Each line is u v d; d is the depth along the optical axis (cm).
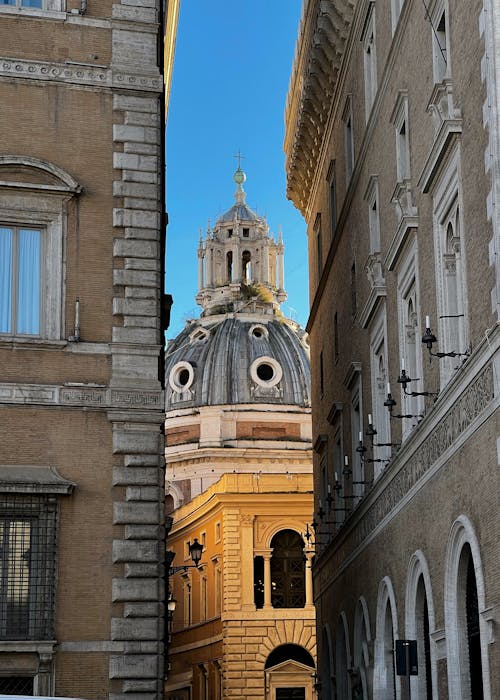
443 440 2447
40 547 2533
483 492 2133
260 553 7500
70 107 2742
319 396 4844
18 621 2505
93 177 2725
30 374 2597
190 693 8050
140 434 2623
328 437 4494
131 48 2802
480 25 2141
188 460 10150
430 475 2552
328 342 4469
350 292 3828
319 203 4738
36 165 2677
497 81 2034
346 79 3866
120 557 2556
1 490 2511
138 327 2670
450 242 2475
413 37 2766
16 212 2661
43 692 2458
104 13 2811
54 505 2553
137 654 2523
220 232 12838
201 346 11069
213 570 7781
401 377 2553
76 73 2756
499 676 2041
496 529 2050
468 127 2234
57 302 2644
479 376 2139
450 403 2359
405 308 2917
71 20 2783
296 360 10938
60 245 2667
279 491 7550
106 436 2609
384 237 3159
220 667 7506
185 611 8275
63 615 2514
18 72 2722
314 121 4500
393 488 3016
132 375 2644
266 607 7438
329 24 3878
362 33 3522
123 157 2745
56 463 2572
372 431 3100
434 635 2516
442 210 2461
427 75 2616
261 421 10394
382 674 3194
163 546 2644
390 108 3075
